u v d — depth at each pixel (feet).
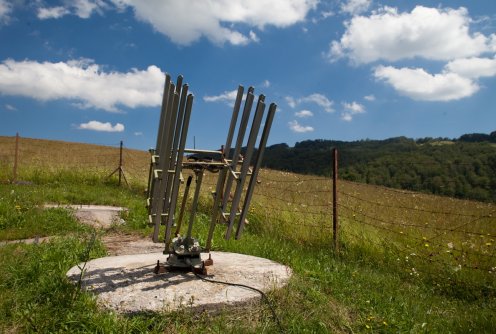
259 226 27.14
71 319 12.09
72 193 38.34
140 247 21.81
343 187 48.08
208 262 16.46
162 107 14.88
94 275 15.08
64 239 21.13
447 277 19.25
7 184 43.93
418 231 26.14
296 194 38.09
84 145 158.61
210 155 15.03
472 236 24.80
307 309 14.02
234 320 12.90
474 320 14.70
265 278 15.69
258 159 13.96
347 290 16.29
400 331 13.15
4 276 15.14
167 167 13.08
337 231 23.65
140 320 12.25
